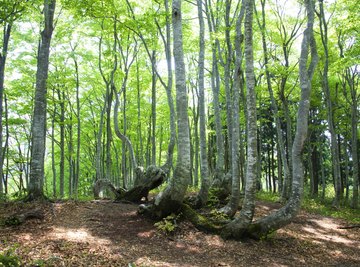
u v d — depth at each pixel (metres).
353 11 14.68
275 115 18.17
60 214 10.15
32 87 21.14
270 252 8.69
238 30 12.25
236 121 11.32
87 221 9.76
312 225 12.84
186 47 20.62
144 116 26.72
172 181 10.00
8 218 8.75
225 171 25.11
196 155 26.31
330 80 22.92
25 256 6.52
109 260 6.94
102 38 19.39
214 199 12.41
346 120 24.12
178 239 8.91
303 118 9.61
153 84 19.67
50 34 12.47
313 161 30.70
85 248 7.46
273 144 32.94
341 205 20.11
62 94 24.17
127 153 30.27
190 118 32.22
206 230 9.54
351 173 33.62
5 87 20.58
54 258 6.44
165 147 33.94
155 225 9.61
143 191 13.19
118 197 13.31
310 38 10.82
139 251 7.80
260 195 20.89
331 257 8.98
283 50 19.27
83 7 12.48
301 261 8.32
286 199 17.27
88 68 23.33
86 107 28.09
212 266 7.32
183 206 10.27
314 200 21.45
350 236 11.65
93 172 39.62
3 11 11.00
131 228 9.48
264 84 21.27
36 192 11.56
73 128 29.56
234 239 9.18
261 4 18.14
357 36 15.96
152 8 17.42
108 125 19.47
